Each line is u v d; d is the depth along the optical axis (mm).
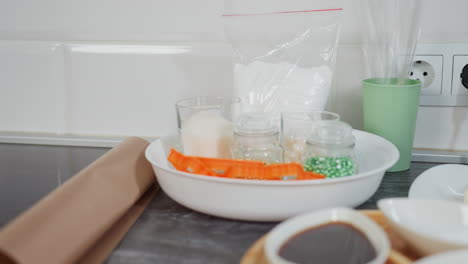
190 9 881
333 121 657
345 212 497
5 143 968
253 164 620
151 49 907
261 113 698
